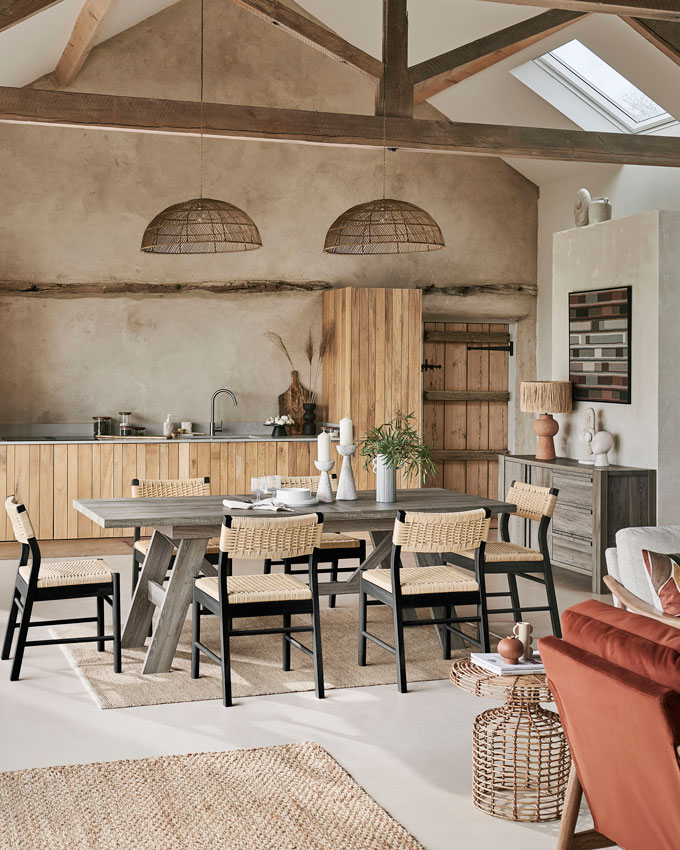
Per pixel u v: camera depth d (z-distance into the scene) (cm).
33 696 427
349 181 948
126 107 629
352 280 952
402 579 464
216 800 320
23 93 611
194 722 397
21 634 450
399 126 678
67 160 866
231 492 848
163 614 461
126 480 820
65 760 353
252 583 448
